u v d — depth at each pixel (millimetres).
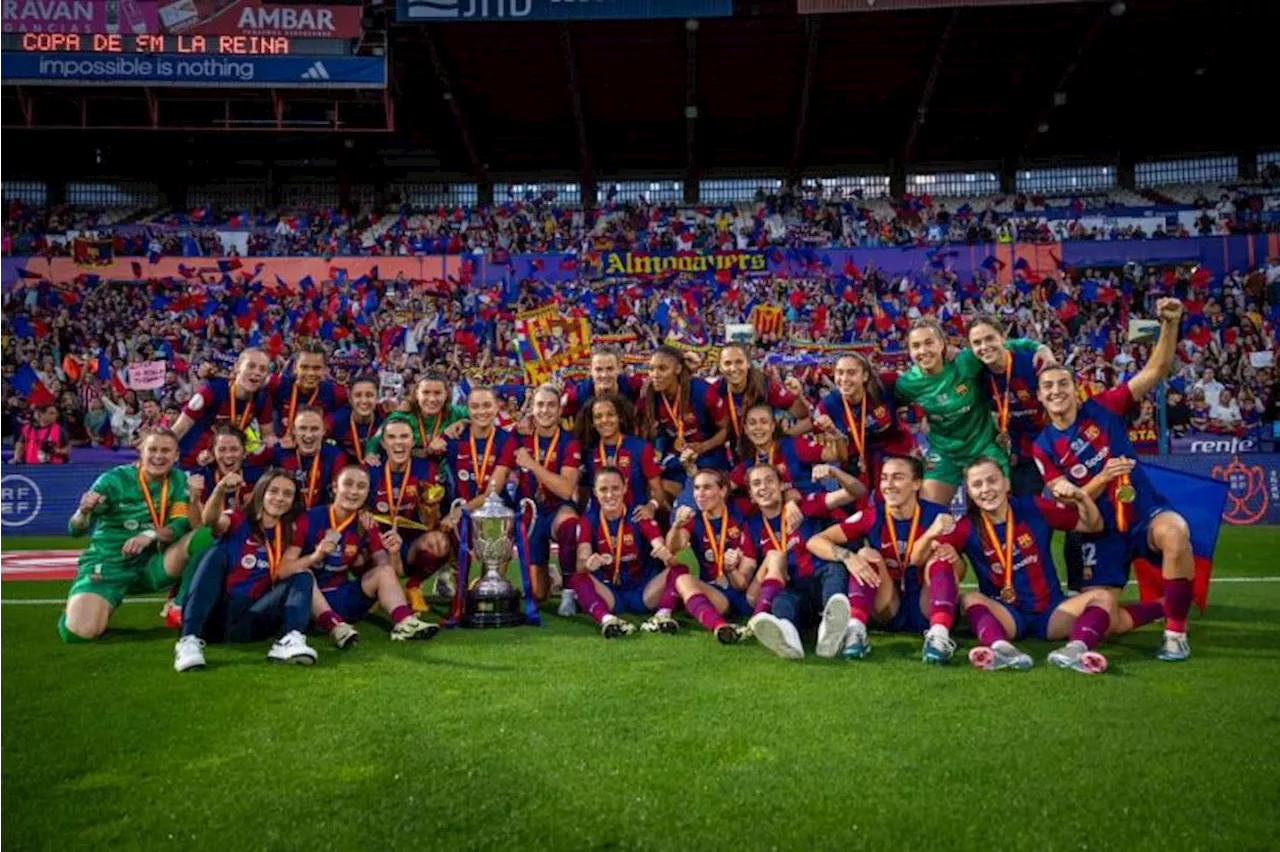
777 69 26234
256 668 5090
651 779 3252
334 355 23578
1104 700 4277
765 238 28188
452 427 7465
